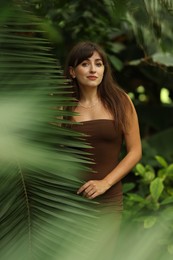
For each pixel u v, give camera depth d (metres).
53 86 1.77
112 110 2.53
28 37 1.96
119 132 2.53
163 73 5.38
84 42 2.55
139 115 6.02
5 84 1.67
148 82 6.20
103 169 2.47
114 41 5.52
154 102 6.45
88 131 2.45
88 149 2.44
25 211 1.59
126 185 3.63
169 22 2.73
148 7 2.60
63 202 1.63
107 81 2.57
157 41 2.93
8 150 1.12
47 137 1.49
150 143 5.39
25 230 1.57
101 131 2.46
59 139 1.58
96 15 4.42
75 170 1.48
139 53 5.79
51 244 1.37
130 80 6.12
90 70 2.48
